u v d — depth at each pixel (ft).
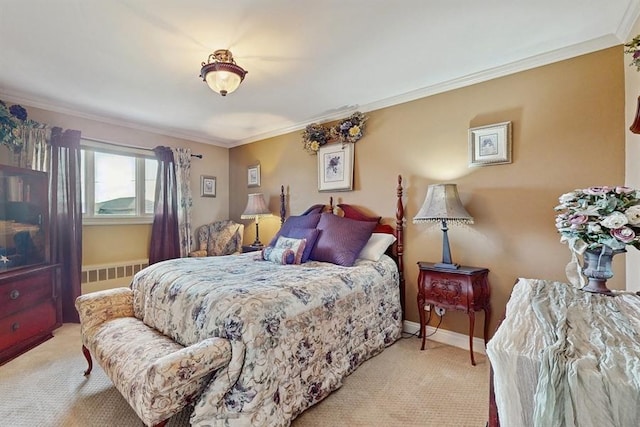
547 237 7.25
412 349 8.20
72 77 8.19
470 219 7.70
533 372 2.61
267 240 13.97
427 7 5.52
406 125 9.54
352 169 10.75
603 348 2.71
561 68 7.07
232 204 15.60
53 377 6.73
